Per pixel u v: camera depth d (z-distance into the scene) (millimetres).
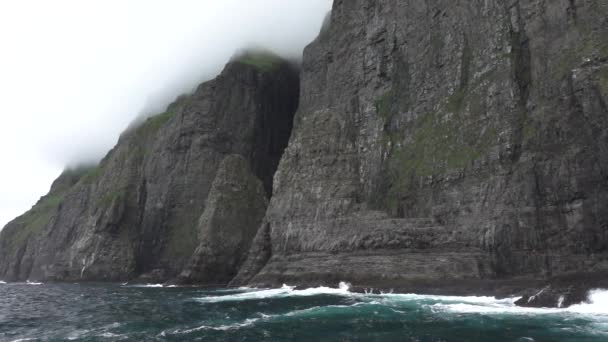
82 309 53562
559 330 29484
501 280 49500
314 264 69875
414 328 31922
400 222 63031
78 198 159000
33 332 37812
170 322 39969
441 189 62281
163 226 117062
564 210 47969
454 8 70375
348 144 81812
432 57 72562
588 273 41719
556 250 47875
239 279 82625
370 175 76062
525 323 32125
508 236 51844
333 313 40281
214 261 91500
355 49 89500
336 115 86750
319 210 76688
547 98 52844
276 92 131375
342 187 76812
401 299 48625
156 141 134500
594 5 51375
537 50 56188
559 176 48719
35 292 88375
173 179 120375
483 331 30016
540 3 57156
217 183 97688
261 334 32531
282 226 81125
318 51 101625
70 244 148125
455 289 50375
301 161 84562
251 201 98688
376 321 35250
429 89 71875
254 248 84375
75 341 33125
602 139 45312
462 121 63594
